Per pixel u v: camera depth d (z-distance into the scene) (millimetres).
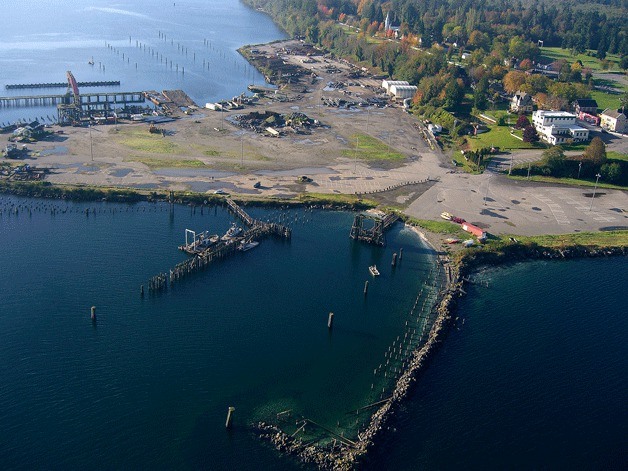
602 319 147750
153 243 171875
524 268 170250
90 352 127125
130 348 129000
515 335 140000
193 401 115875
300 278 159750
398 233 186375
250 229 179625
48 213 187250
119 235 175375
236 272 160625
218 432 108938
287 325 140125
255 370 125062
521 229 190750
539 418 115750
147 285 151125
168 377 121438
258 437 108375
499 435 111375
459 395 120500
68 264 159000
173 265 160625
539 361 131375
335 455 104875
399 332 139875
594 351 135500
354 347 134000
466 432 111750
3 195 197375
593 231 192250
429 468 104312
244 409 114688
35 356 125062
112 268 158000
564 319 147125
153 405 114250
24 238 171250
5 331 132125
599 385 124875
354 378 124500
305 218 193250
